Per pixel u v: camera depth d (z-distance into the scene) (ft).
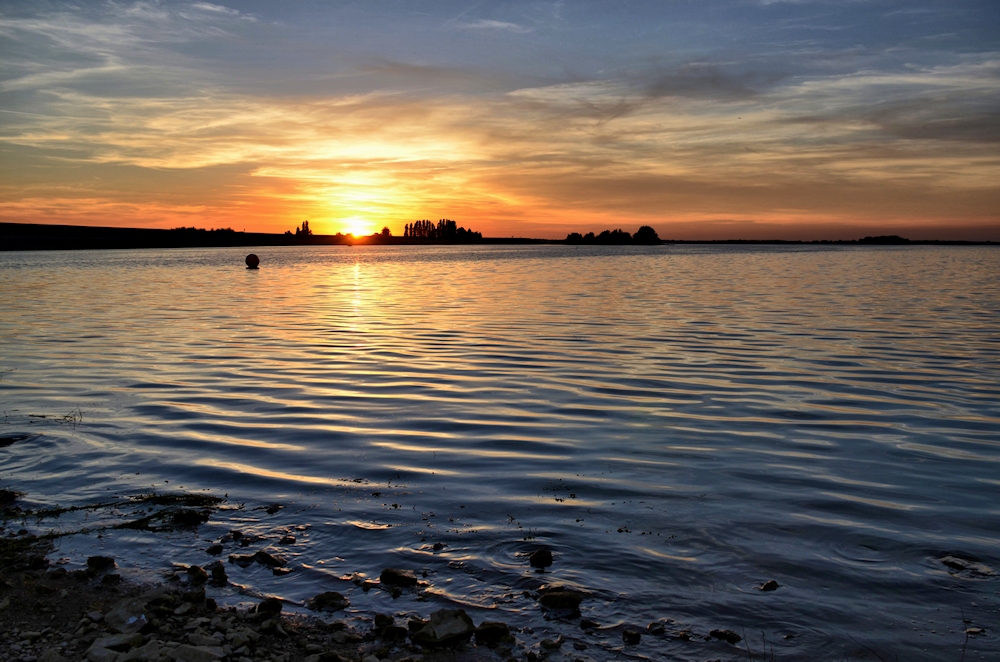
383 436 40.16
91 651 18.40
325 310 109.60
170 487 31.94
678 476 33.60
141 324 91.35
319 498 30.63
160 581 23.26
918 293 140.15
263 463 35.37
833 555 25.12
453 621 20.13
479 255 435.53
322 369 59.82
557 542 26.11
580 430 41.50
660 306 114.21
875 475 33.83
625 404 47.83
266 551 25.21
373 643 19.70
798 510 29.32
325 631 20.30
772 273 218.79
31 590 22.38
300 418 43.88
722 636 19.99
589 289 152.66
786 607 21.58
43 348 71.10
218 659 18.11
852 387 53.26
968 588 22.75
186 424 42.29
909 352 68.59
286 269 254.27
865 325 88.79
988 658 18.89
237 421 43.09
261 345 73.10
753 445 38.60
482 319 96.27
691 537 26.61
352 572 23.94
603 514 28.84
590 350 69.82
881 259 351.46
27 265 277.03
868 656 19.08
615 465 35.19
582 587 22.79
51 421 42.80
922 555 25.17
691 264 290.76
